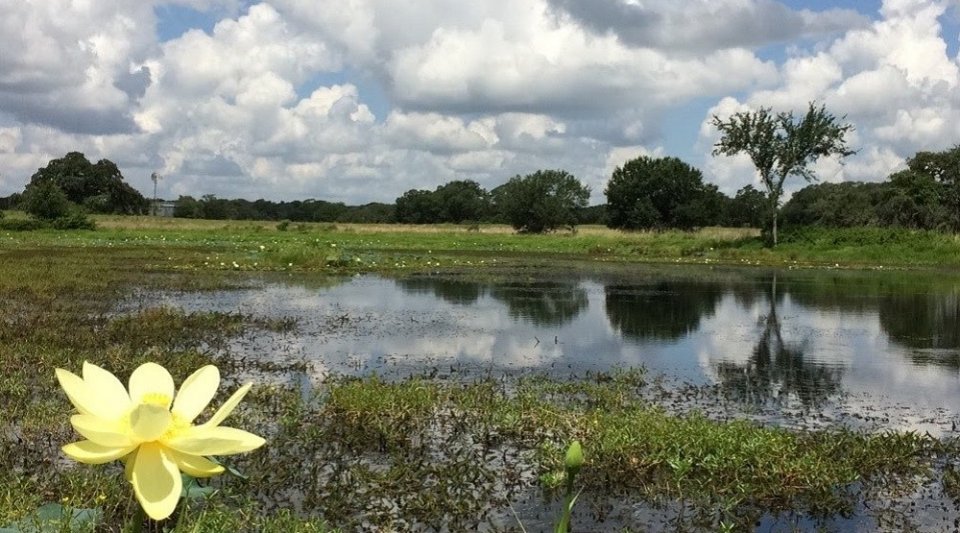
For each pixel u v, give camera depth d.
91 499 4.84
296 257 26.61
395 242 43.62
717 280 24.02
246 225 59.72
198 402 1.65
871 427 7.49
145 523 4.48
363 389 7.77
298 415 7.19
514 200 61.22
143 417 1.35
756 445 6.13
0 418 6.78
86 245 35.75
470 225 70.50
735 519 5.13
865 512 5.36
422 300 17.31
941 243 35.53
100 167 87.94
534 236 51.47
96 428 1.42
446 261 30.42
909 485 5.91
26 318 12.58
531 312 15.56
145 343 10.76
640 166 69.94
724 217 77.44
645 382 9.41
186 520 4.14
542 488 5.63
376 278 22.92
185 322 12.65
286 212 100.94
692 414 7.58
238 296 17.31
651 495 5.52
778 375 9.97
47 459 5.77
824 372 10.20
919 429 7.46
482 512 5.18
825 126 36.00
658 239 43.91
